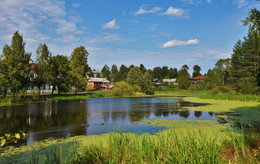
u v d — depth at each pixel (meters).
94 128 11.23
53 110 19.16
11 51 26.47
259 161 4.21
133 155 5.07
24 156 6.66
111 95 42.44
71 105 23.80
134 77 61.88
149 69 133.62
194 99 32.97
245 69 47.31
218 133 9.04
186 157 4.22
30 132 10.34
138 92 49.84
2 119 14.27
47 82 32.97
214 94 34.03
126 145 5.75
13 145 8.00
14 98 25.39
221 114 16.17
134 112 17.95
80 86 41.62
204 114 16.36
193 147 4.70
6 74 25.78
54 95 36.69
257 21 6.18
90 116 15.60
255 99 25.02
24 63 28.27
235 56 55.19
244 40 47.78
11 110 18.98
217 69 86.06
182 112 17.72
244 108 19.55
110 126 11.79
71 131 10.52
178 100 31.88
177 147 4.91
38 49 32.66
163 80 105.88
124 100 32.22
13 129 11.08
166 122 12.92
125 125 12.07
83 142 8.20
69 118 14.73
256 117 14.48
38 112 17.72
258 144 5.85
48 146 7.81
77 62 45.06
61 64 34.97
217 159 3.97
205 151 4.18
